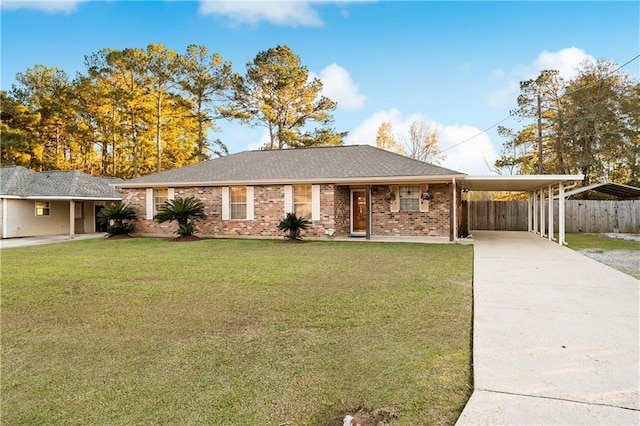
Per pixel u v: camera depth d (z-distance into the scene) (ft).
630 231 61.31
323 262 30.30
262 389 9.92
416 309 16.85
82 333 14.46
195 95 93.91
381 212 51.75
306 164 54.54
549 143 83.97
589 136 78.48
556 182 45.03
